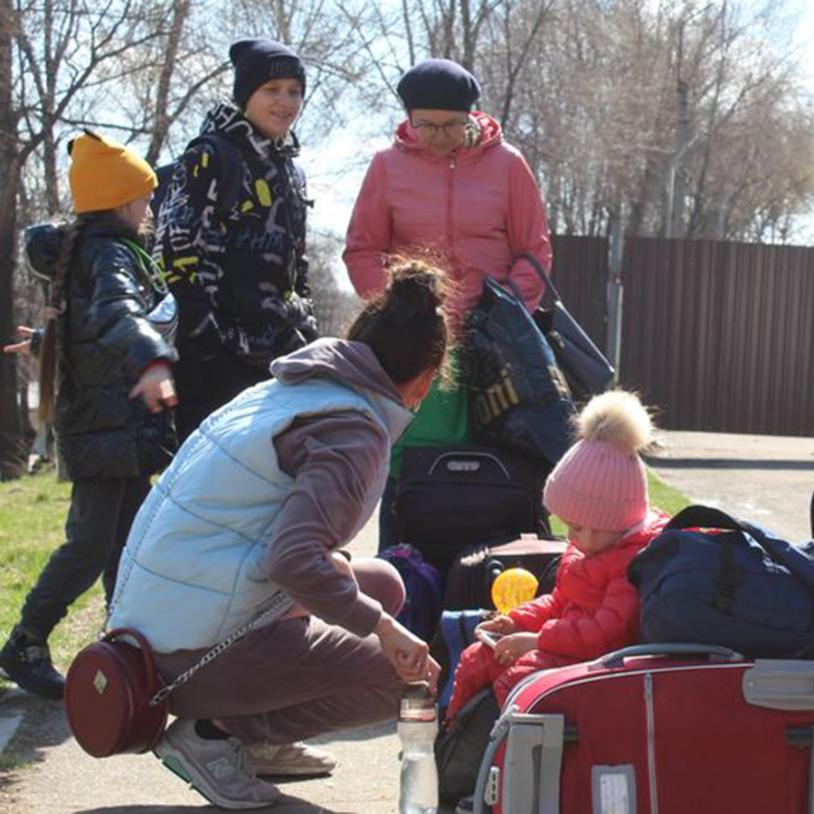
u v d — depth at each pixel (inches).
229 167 243.8
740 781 136.3
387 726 214.8
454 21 1228.5
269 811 172.9
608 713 136.5
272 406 156.4
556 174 1581.0
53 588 217.8
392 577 180.9
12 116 1015.6
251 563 155.6
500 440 245.9
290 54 246.4
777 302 660.1
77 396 212.8
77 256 211.0
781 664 136.6
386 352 156.8
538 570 217.5
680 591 140.9
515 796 135.9
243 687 161.6
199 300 242.8
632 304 660.1
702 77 2095.2
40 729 208.5
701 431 662.5
